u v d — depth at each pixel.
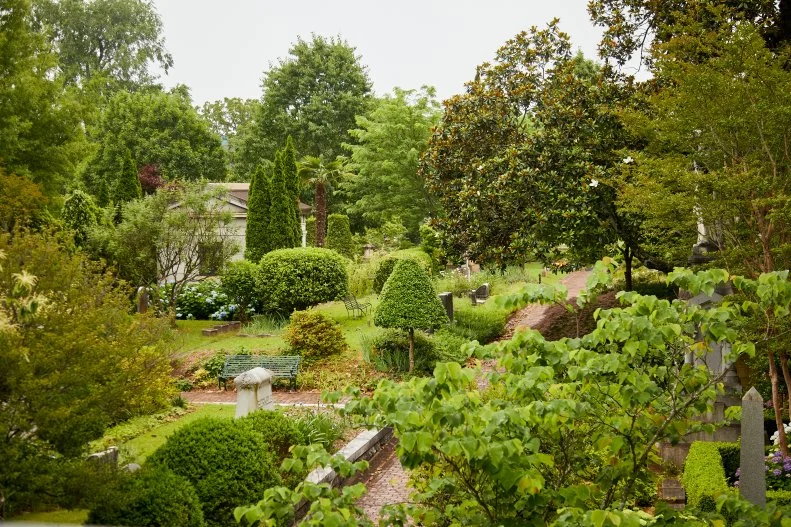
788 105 9.82
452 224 19.64
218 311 25.48
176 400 15.38
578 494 4.39
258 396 13.06
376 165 43.25
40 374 7.34
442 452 4.29
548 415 4.36
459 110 20.42
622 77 19.23
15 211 18.67
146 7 60.19
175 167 50.03
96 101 30.58
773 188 9.80
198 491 8.16
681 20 12.27
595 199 17.59
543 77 20.17
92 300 8.65
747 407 7.12
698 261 11.97
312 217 45.22
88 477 7.12
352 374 17.69
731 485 9.19
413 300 17.81
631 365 5.04
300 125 53.09
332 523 4.09
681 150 11.66
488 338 21.31
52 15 56.31
